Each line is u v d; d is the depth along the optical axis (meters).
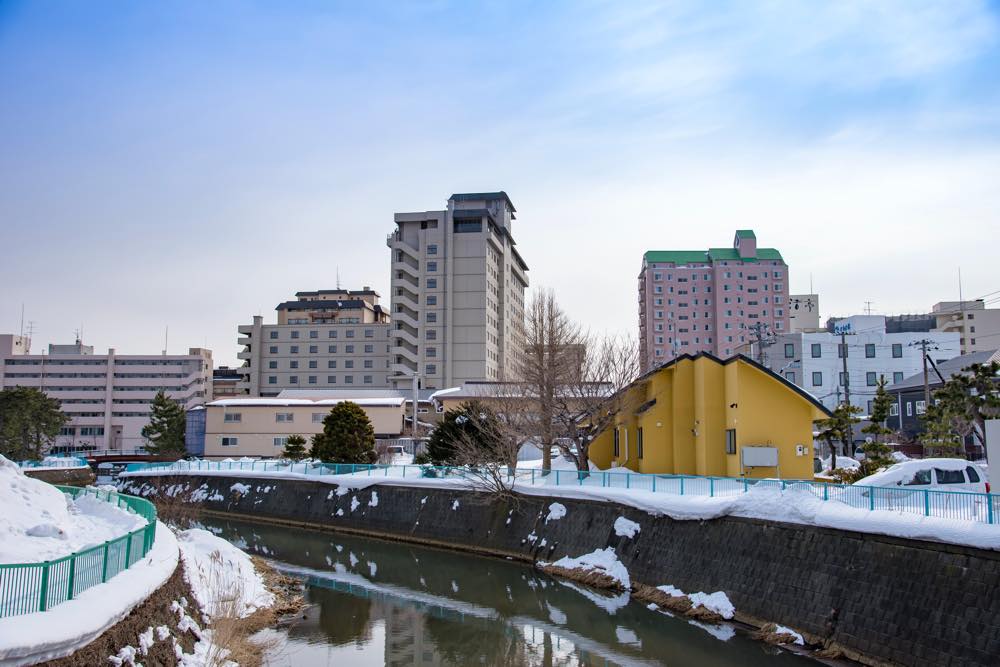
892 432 35.25
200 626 18.95
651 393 37.12
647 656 20.33
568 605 26.19
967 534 15.83
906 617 16.81
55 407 79.12
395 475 44.25
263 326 114.00
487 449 38.75
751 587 22.16
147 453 84.56
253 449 73.25
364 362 111.69
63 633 11.21
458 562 34.75
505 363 105.19
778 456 31.70
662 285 123.56
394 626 24.25
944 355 73.31
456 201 112.56
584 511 31.89
